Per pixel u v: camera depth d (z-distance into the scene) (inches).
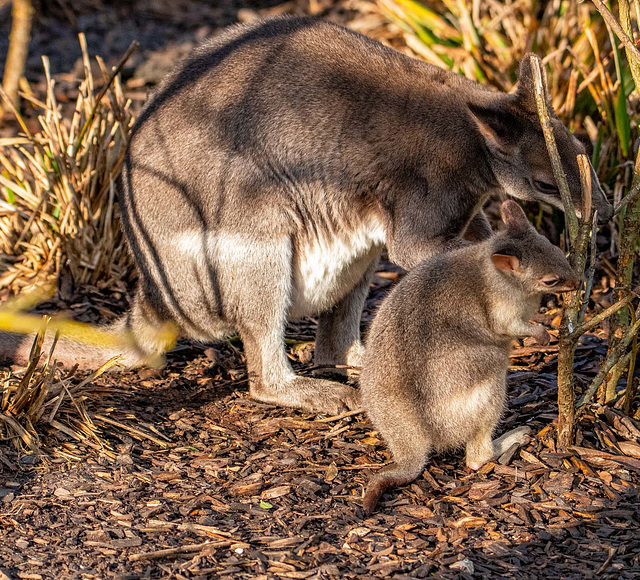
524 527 265.0
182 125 363.6
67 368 378.6
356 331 391.5
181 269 368.5
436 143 356.5
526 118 354.0
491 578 240.7
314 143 359.3
